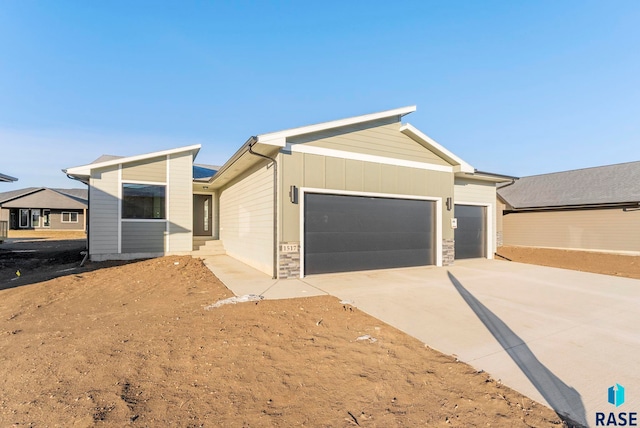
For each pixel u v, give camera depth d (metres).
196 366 3.32
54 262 11.05
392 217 9.89
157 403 2.65
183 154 12.39
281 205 8.04
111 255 11.27
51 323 4.74
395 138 9.88
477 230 13.66
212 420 2.43
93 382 2.97
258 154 8.23
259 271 9.21
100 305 5.78
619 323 4.87
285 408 2.61
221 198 14.80
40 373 3.14
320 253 8.64
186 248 12.45
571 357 3.64
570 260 13.80
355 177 9.12
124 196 11.51
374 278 8.27
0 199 30.88
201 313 5.14
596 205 15.43
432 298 6.24
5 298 6.25
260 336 4.15
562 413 2.55
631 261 13.05
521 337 4.25
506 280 8.22
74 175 11.04
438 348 3.87
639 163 17.66
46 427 2.29
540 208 17.62
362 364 3.41
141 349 3.73
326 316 5.04
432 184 10.61
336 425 2.40
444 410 2.59
